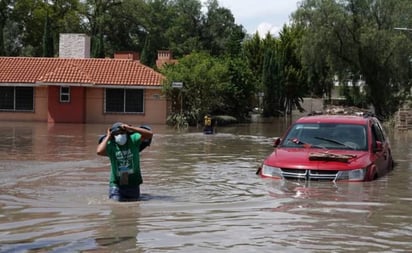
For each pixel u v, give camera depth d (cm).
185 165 1592
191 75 3997
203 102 4038
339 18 5184
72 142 2362
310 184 1171
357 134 1341
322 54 5344
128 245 708
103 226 810
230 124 4350
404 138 2941
